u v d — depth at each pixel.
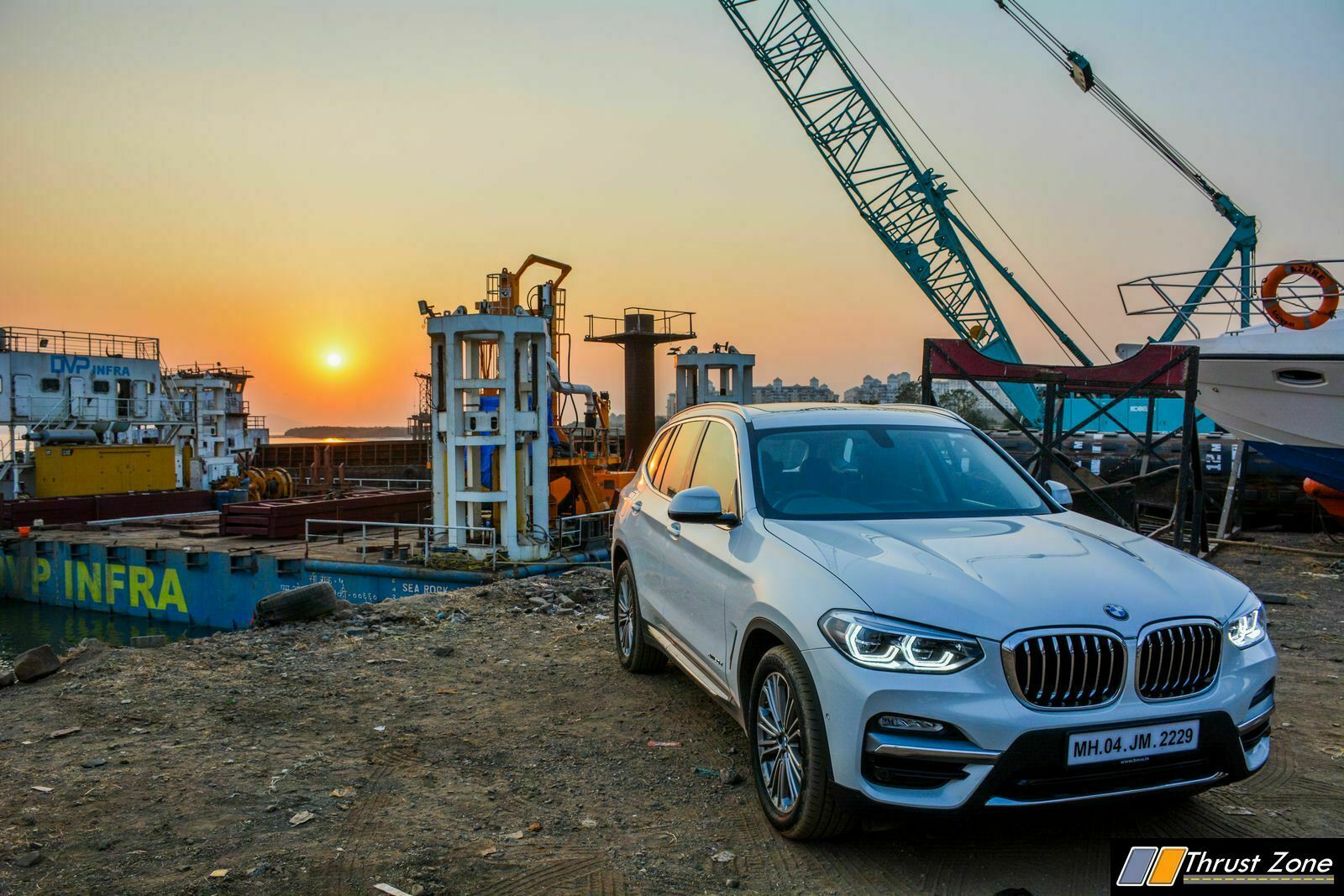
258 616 7.98
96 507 30.00
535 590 9.78
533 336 16.02
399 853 3.58
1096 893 3.25
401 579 16.03
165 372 40.06
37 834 3.71
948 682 3.14
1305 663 6.66
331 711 5.45
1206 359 13.34
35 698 5.64
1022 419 33.19
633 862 3.51
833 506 4.35
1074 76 31.30
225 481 37.19
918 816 3.16
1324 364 12.12
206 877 3.37
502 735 5.04
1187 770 3.29
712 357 20.41
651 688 5.92
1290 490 15.12
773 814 3.73
